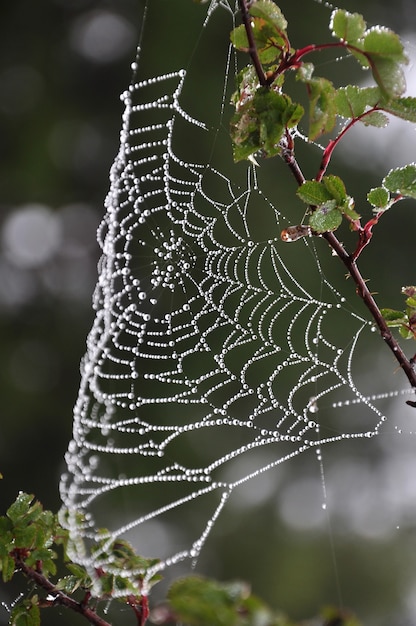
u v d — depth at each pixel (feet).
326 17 31.89
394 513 32.12
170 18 33.60
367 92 8.78
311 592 31.32
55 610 26.84
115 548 9.02
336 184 8.86
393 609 31.53
